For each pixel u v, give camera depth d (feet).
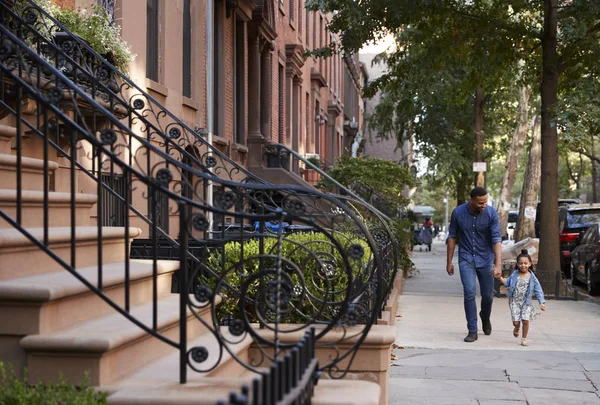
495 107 138.00
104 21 33.71
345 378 23.54
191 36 56.29
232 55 70.64
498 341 39.37
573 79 74.74
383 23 69.51
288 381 13.35
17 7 29.12
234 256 28.43
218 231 41.86
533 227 120.26
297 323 27.30
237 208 25.63
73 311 19.07
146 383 17.25
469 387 29.01
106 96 31.24
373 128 148.25
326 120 136.26
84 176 34.65
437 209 390.21
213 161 32.37
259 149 76.79
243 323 17.98
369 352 23.52
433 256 148.25
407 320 47.06
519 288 38.47
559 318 49.14
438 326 44.50
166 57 49.39
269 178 74.84
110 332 17.90
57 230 21.89
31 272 20.31
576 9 67.62
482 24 71.26
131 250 34.71
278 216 17.71
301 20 109.50
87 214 26.25
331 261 27.02
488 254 39.73
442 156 141.90
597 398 27.50
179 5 52.21
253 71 78.48
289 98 97.45
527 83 82.43
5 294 17.21
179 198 17.28
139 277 21.68
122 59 34.35
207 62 57.00
